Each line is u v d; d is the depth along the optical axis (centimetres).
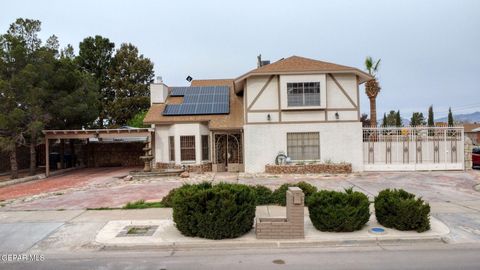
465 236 801
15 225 921
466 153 1950
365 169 1945
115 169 2584
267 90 1970
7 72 2183
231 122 2103
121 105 4012
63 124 2488
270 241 756
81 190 1513
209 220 770
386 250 714
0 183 1797
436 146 1952
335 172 1878
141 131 2180
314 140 1958
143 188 1516
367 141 1967
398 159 1956
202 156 2130
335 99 1961
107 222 938
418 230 808
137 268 626
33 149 2238
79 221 953
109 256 700
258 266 625
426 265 619
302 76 1925
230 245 749
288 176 1788
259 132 1961
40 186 1744
